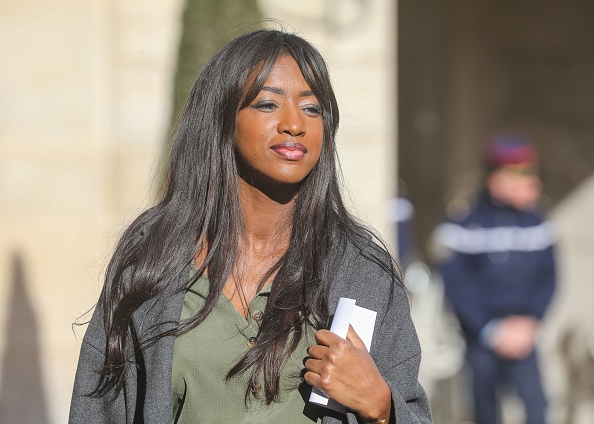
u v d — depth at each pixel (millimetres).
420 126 21203
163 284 6223
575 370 19719
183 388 6078
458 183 21000
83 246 14656
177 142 6504
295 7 14305
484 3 20688
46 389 14680
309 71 6199
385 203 14383
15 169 14711
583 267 19922
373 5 14359
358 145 14398
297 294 6141
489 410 15945
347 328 5973
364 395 5832
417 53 21109
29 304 14688
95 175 14641
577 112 20234
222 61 6285
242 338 6078
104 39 14570
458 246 16094
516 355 15766
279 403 6023
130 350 6297
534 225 16109
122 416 6414
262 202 6320
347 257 6297
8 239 14711
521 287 15914
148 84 14570
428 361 17281
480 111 20797
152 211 6617
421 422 6109
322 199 6309
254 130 6129
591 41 20203
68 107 14625
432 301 17516
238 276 6270
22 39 14641
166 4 14539
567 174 20203
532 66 20484
